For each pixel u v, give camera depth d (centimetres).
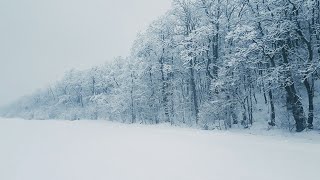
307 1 2430
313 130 2523
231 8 3547
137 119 5497
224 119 3284
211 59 3797
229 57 3228
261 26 2908
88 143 2233
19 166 1426
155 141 2208
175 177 1086
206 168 1212
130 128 3959
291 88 2688
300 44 3052
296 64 2673
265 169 1161
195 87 4422
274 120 2883
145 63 4828
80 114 7900
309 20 2688
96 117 7075
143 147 1895
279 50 2786
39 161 1541
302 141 2084
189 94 4484
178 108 4356
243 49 2842
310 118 2581
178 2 4034
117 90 5978
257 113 3359
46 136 2955
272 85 2923
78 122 6412
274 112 2895
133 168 1262
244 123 3170
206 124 3378
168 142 2122
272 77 2675
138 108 5375
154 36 4750
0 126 4956
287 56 2861
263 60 3038
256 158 1396
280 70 2645
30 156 1722
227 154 1530
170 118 4406
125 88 5431
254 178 1034
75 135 2973
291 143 1942
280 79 2681
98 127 4406
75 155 1684
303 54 2948
